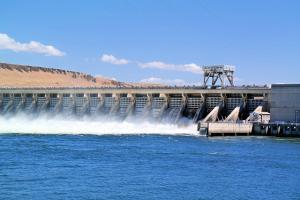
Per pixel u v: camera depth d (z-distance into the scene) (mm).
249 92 136000
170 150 92875
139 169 72500
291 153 90625
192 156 85562
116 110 154500
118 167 73938
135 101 153125
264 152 91812
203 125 122938
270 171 72312
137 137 117250
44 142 105312
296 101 126938
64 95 166875
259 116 130125
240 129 124500
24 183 61906
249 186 62469
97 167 73750
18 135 121812
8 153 87000
